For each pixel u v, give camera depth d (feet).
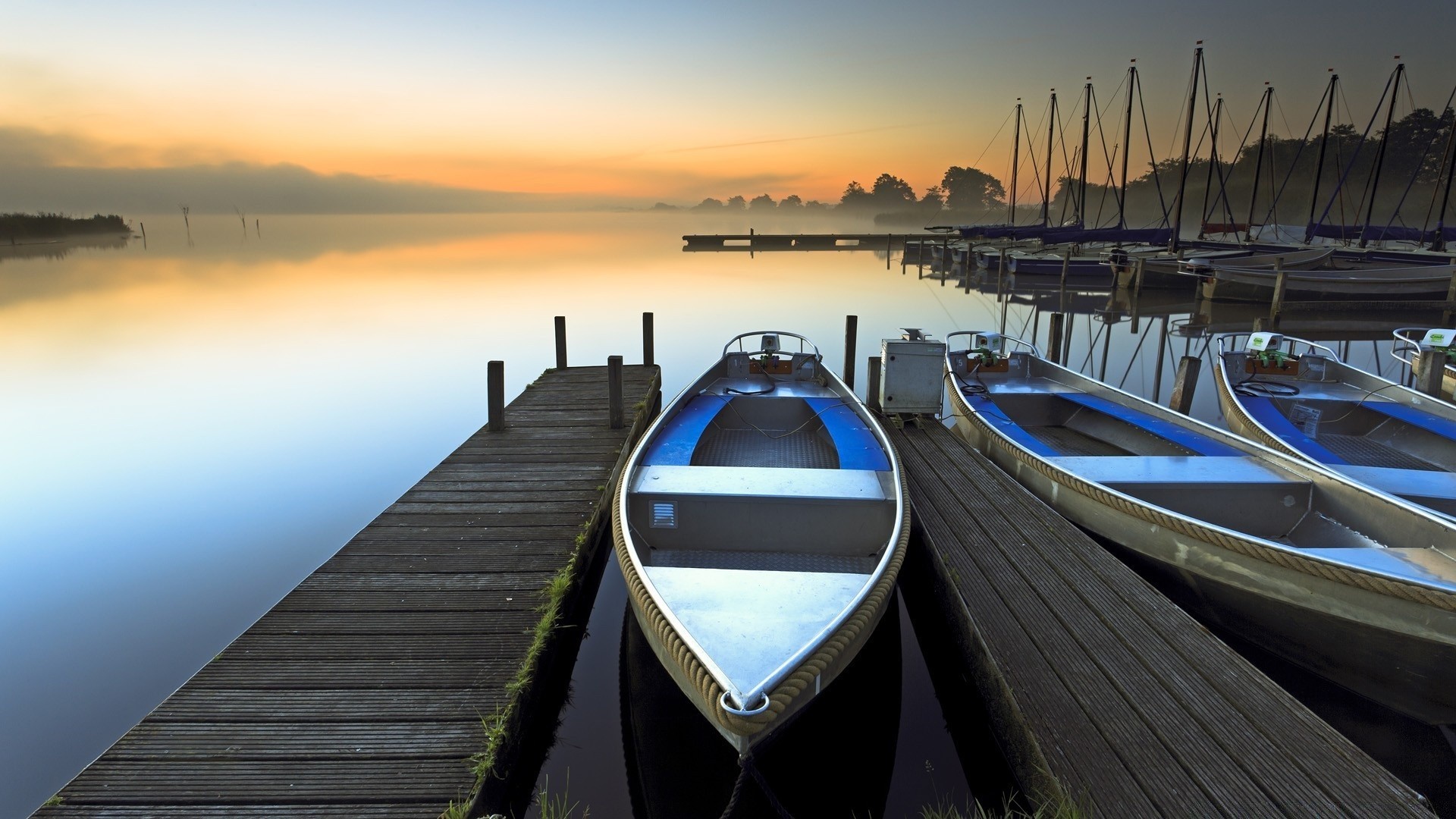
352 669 13.43
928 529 18.57
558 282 101.71
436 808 10.44
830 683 11.14
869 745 14.26
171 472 29.84
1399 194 237.66
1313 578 13.07
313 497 27.37
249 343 55.77
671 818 12.39
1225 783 10.39
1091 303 80.38
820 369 29.43
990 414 25.63
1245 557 14.12
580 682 16.52
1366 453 24.38
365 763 11.20
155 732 11.75
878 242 227.81
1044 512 19.62
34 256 174.81
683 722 14.64
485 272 118.01
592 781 13.39
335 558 17.83
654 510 16.69
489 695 12.75
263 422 36.42
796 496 16.28
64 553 22.76
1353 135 246.27
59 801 10.43
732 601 12.07
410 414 37.83
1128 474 18.57
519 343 56.44
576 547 18.45
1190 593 16.10
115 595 20.31
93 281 104.99
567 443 27.25
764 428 26.99
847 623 11.09
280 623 14.89
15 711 15.37
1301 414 25.29
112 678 16.56
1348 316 65.92
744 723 9.50
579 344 56.59
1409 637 12.10
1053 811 10.36
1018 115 136.87
